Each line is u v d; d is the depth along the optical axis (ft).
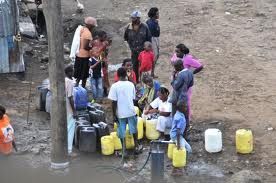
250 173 46.60
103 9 90.53
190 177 47.03
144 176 47.24
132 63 62.08
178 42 78.69
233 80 66.95
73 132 49.70
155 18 64.85
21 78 66.33
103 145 49.88
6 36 65.21
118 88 48.83
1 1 64.23
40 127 54.95
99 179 46.42
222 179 46.70
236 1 93.71
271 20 86.22
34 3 84.38
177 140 47.57
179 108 47.37
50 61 43.57
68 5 91.50
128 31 62.90
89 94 61.67
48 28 43.11
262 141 52.75
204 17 87.30
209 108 59.82
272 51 75.77
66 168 45.29
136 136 50.55
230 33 81.66
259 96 62.54
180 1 94.48
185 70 49.73
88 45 58.54
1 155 46.78
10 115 56.95
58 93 43.88
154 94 54.39
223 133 54.44
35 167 47.52
